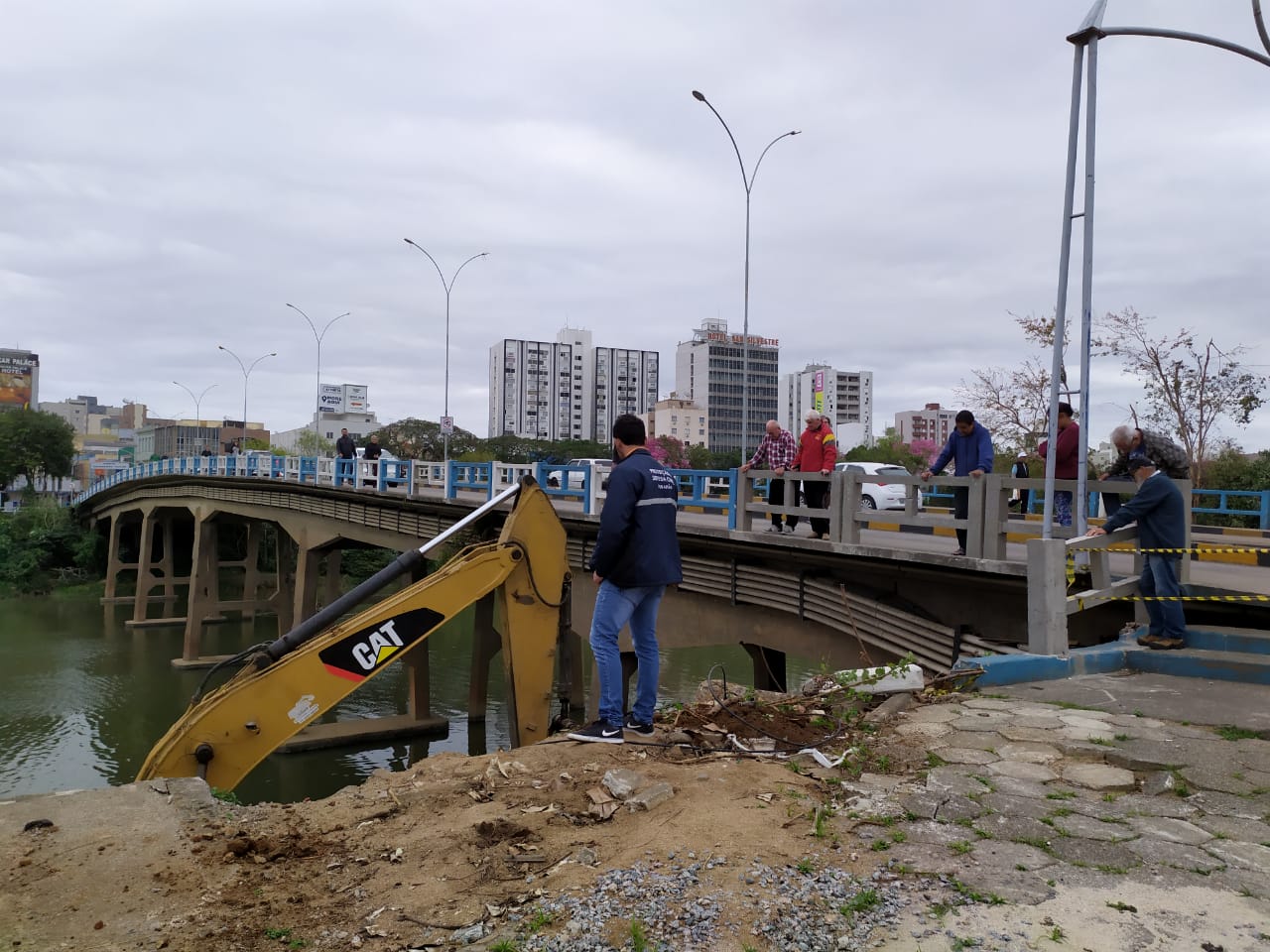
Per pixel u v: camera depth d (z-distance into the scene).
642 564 5.33
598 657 5.49
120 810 4.24
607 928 3.02
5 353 132.50
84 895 3.39
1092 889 3.32
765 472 12.51
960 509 10.77
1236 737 5.28
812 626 12.19
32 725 26.52
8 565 58.84
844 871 3.48
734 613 13.57
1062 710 6.00
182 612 49.31
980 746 5.23
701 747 5.30
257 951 3.00
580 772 4.80
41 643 40.03
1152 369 25.38
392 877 3.56
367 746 22.19
